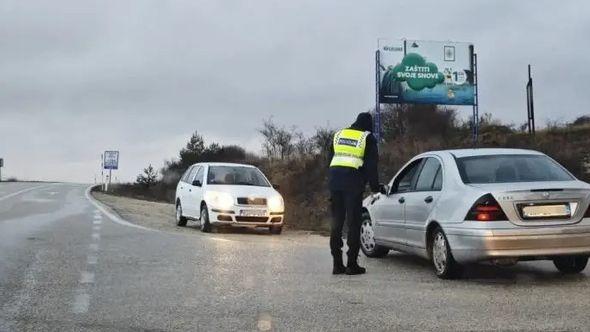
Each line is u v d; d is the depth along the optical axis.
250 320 5.97
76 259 9.50
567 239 7.39
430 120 32.53
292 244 11.88
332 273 8.48
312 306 6.52
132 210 21.41
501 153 8.56
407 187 9.30
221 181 15.41
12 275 8.13
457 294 7.09
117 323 5.85
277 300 6.79
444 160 8.58
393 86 28.16
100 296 6.94
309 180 26.42
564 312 6.24
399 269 8.91
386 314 6.19
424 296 6.99
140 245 11.24
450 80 28.48
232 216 14.29
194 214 15.44
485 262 7.48
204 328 5.70
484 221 7.38
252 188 14.96
